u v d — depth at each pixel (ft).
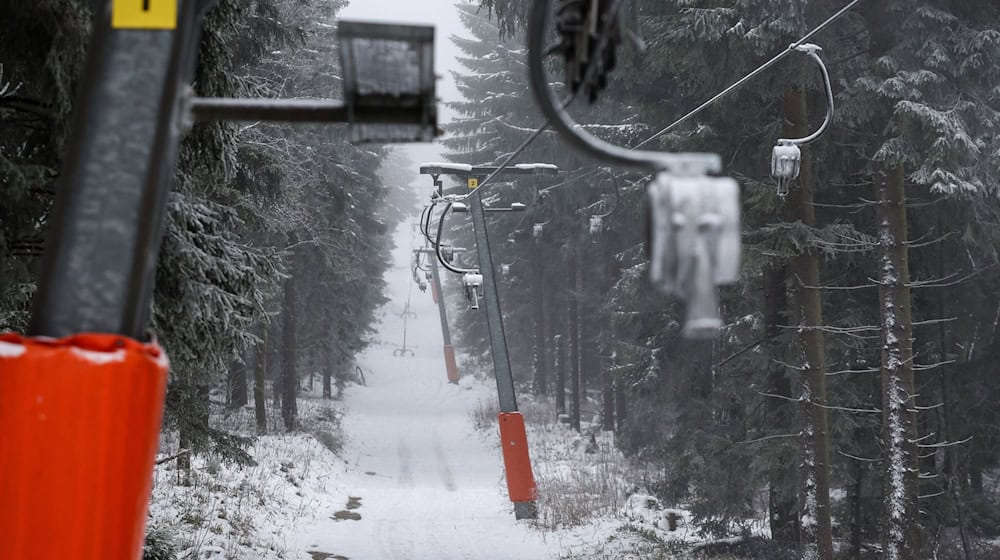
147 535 48.78
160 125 11.66
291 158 106.93
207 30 39.81
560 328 223.92
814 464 83.97
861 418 95.25
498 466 175.42
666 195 9.79
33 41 36.55
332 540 98.48
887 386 81.05
